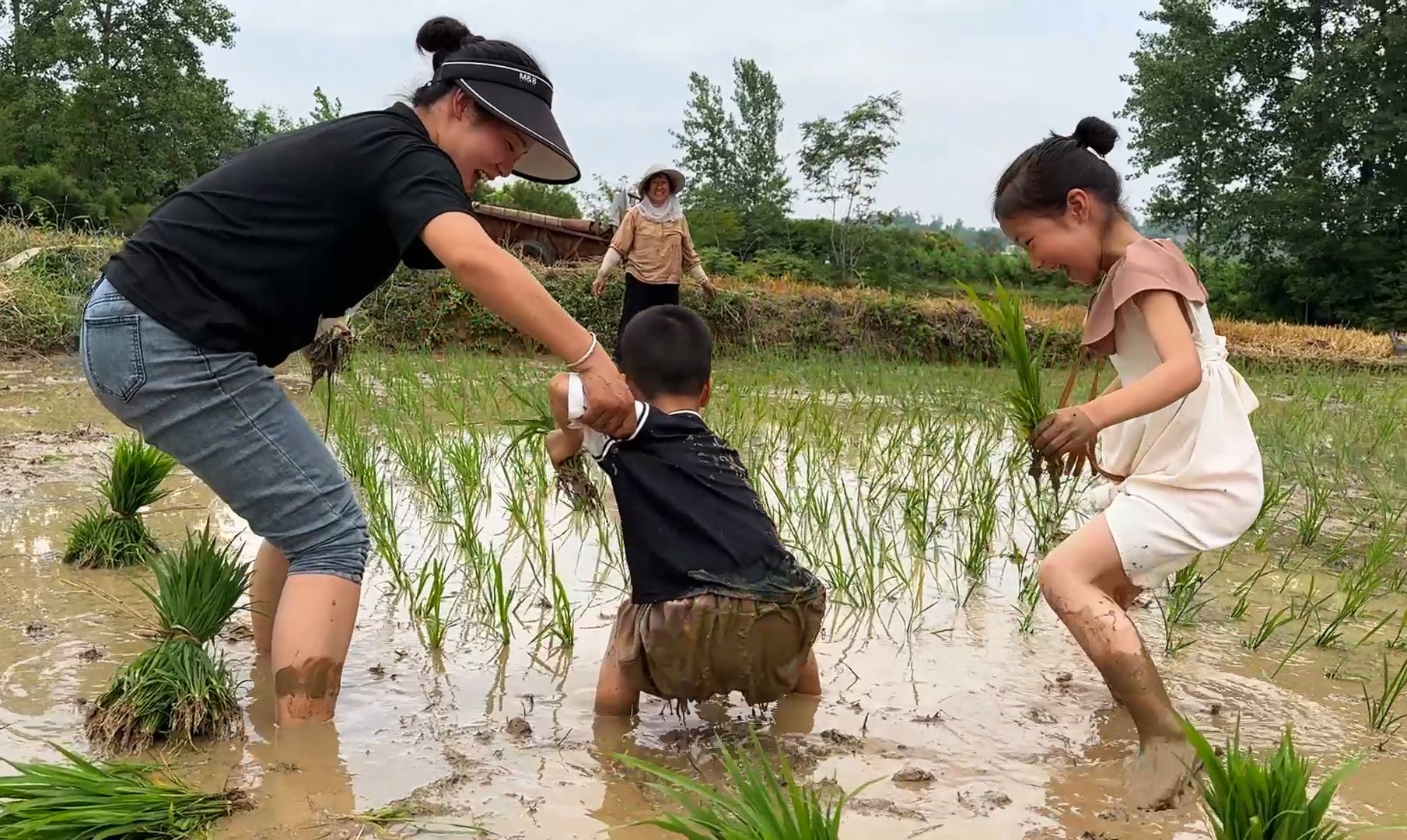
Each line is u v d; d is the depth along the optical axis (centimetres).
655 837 219
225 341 264
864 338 1526
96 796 214
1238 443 276
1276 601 414
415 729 272
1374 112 3406
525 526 462
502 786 241
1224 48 3728
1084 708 301
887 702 301
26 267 1121
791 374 1034
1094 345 296
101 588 368
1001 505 550
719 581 264
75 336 1062
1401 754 272
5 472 528
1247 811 187
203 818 219
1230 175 3750
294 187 266
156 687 260
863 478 598
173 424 267
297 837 215
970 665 333
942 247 4066
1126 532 270
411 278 1302
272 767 247
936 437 700
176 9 4359
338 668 276
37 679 291
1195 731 195
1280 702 309
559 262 1530
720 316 1470
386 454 620
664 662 268
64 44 4081
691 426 285
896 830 225
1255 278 3750
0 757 245
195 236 264
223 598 281
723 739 272
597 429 275
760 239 3756
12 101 4131
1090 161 292
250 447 270
